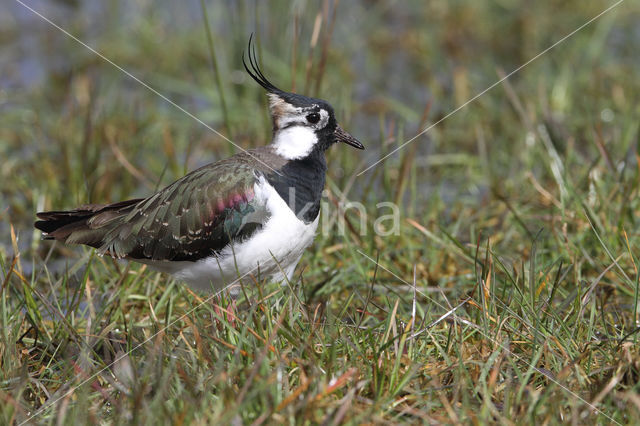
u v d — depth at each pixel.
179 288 10.75
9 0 21.16
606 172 12.63
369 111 17.20
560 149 14.04
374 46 19.83
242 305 10.44
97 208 10.15
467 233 12.59
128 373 8.52
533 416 7.44
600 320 9.66
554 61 18.34
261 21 19.36
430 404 7.79
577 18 19.69
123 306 10.36
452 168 15.05
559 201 12.51
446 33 19.92
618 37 19.53
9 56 19.30
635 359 8.19
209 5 20.77
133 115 15.59
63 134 14.62
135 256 9.84
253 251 9.54
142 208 9.85
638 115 15.48
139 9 20.41
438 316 9.94
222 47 18.70
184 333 9.36
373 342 8.62
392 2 20.95
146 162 14.98
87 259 11.20
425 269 11.43
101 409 8.22
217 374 7.80
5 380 8.57
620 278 10.21
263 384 7.60
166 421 7.48
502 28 19.98
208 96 17.12
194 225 9.54
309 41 17.75
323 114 10.12
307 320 9.26
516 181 13.89
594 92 16.77
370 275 11.41
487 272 10.04
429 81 18.42
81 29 20.34
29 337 9.88
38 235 12.45
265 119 14.06
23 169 14.62
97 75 18.42
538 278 9.98
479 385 8.07
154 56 18.91
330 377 8.07
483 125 16.02
